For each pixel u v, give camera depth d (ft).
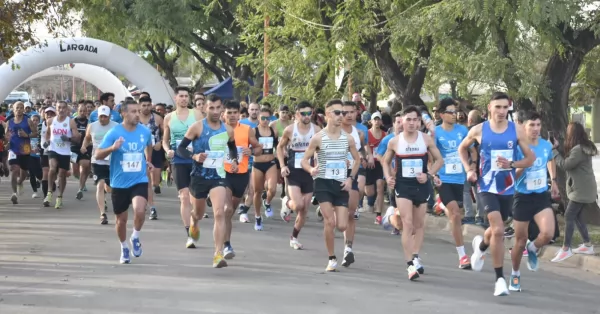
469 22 45.06
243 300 25.75
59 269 30.91
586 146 35.19
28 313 23.68
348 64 68.44
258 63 77.41
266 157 43.21
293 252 36.01
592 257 34.55
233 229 43.34
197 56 116.98
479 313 24.81
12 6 46.98
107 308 24.38
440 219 47.88
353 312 24.45
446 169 34.55
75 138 52.06
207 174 31.73
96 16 95.71
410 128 30.27
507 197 27.91
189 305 24.89
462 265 33.14
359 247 38.32
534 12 38.32
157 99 87.66
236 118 35.53
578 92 66.33
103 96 52.54
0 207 52.42
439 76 49.44
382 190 47.83
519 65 43.57
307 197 36.63
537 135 28.07
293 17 63.67
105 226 43.50
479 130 27.99
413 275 29.91
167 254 34.53
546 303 26.71
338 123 30.89
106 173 44.27
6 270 30.66
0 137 59.57
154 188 61.26
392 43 53.06
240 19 78.54
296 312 24.27
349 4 53.16
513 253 28.60
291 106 70.18
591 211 45.68
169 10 96.63
